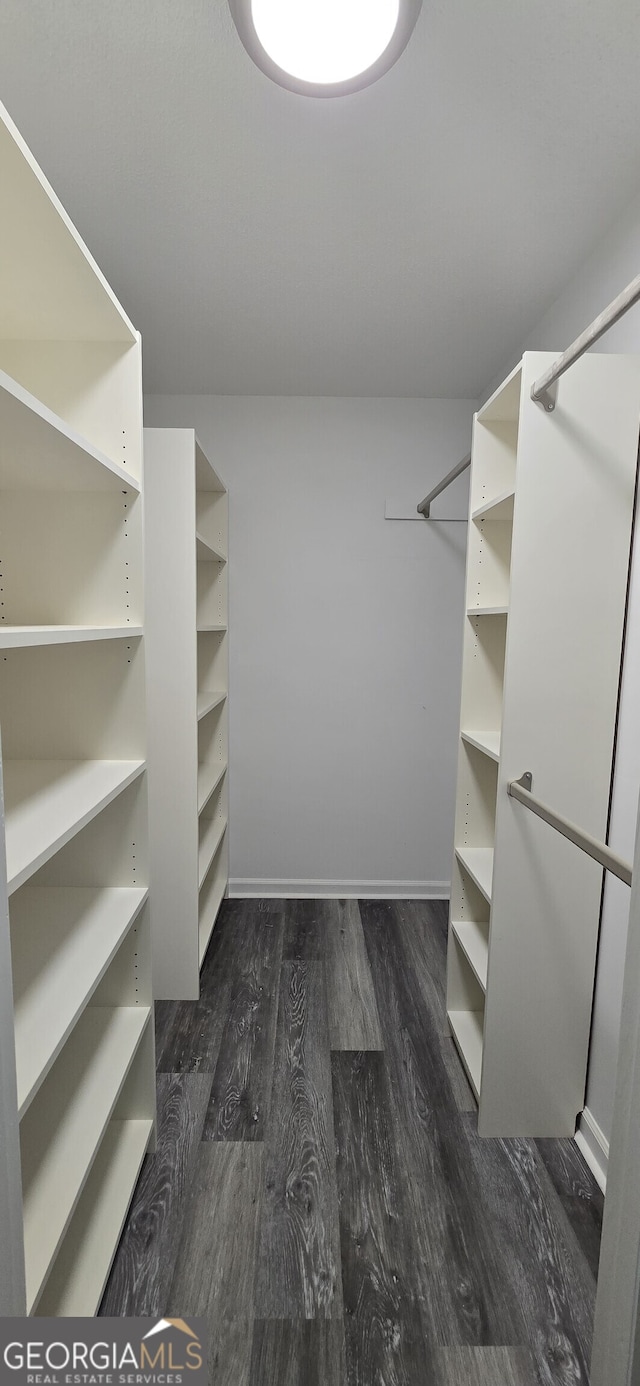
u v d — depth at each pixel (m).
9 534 1.29
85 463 1.04
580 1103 1.56
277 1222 1.32
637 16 0.98
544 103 1.15
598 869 1.49
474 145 1.26
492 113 1.17
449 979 1.97
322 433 2.69
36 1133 1.07
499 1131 1.56
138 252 1.64
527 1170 1.47
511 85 1.11
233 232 1.56
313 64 0.89
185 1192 1.39
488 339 2.14
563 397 1.38
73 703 1.34
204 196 1.42
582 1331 1.12
